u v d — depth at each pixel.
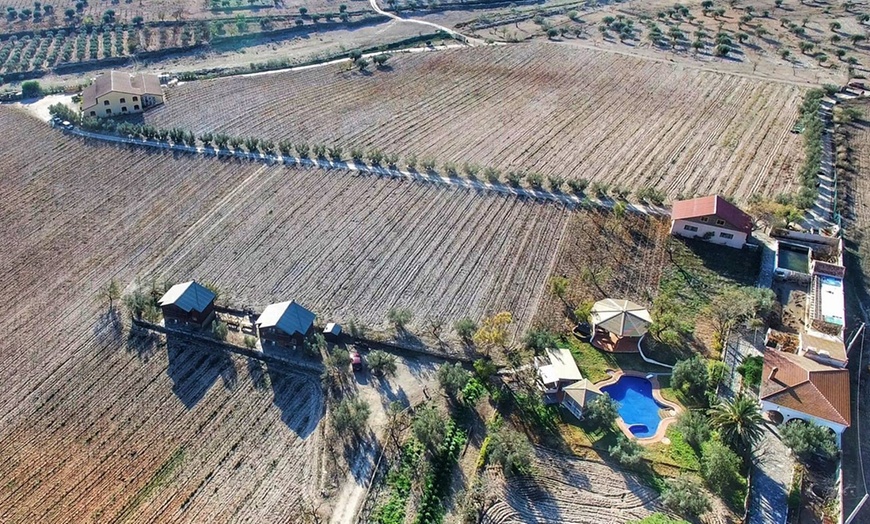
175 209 77.75
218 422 50.78
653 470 46.28
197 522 43.75
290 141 93.62
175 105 104.94
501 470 46.47
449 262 68.06
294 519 43.78
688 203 72.00
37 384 54.44
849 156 86.88
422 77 115.75
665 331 57.81
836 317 58.84
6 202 79.44
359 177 83.81
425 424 47.38
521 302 62.28
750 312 58.72
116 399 52.94
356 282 65.44
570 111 102.31
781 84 110.19
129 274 67.25
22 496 45.62
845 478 45.72
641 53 125.75
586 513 43.69
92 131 95.75
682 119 98.88
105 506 44.88
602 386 52.88
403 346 57.28
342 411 49.03
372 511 43.97
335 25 146.12
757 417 46.34
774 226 70.62
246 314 61.47
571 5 160.62
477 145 92.38
